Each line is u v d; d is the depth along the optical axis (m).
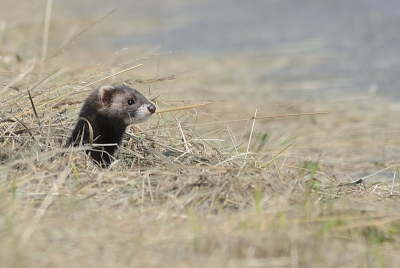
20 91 15.29
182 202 10.99
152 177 12.04
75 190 11.32
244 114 21.05
